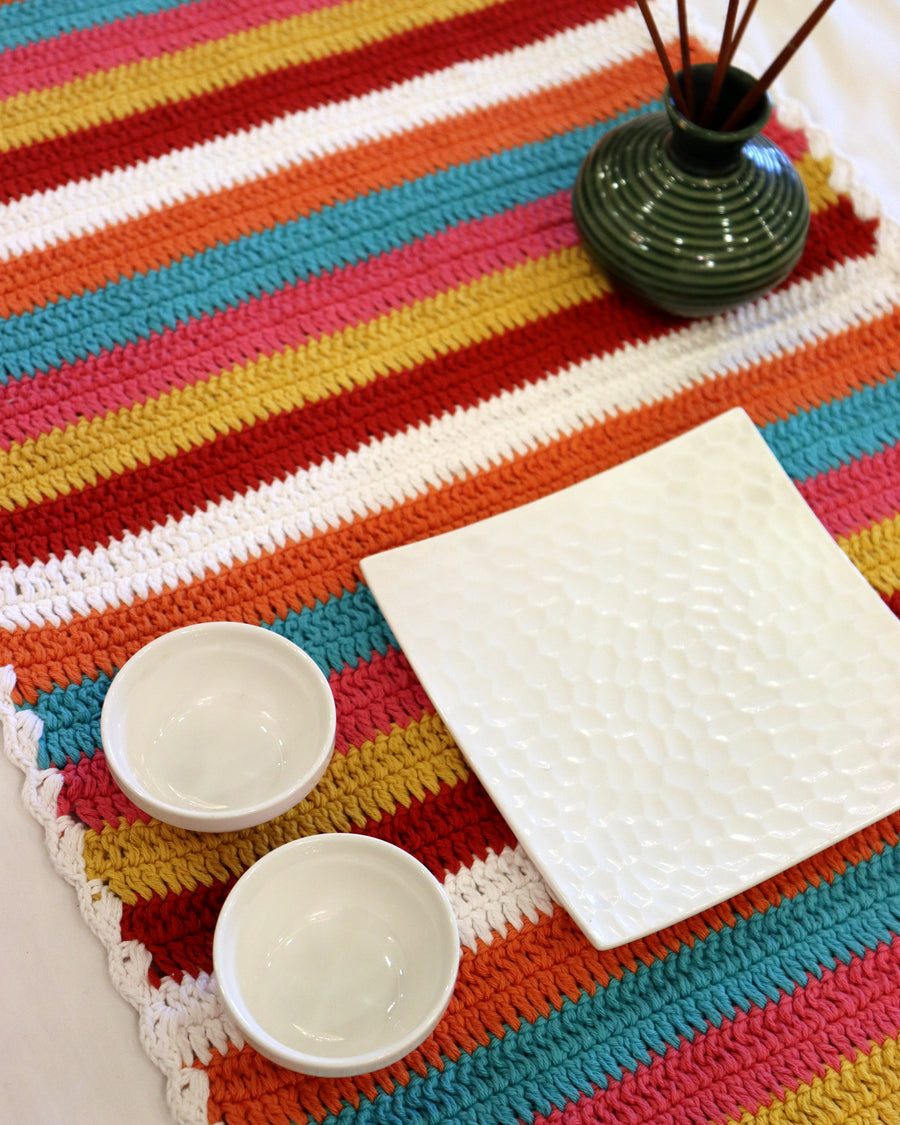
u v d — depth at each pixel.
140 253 0.68
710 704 0.59
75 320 0.66
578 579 0.61
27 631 0.58
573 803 0.56
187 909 0.54
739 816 0.57
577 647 0.59
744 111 0.62
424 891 0.51
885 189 0.73
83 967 0.53
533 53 0.75
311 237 0.69
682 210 0.64
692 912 0.54
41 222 0.68
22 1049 0.51
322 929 0.52
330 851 0.52
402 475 0.64
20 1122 0.50
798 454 0.66
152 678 0.54
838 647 0.60
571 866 0.55
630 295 0.67
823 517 0.65
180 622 0.59
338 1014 0.50
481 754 0.57
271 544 0.61
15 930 0.53
